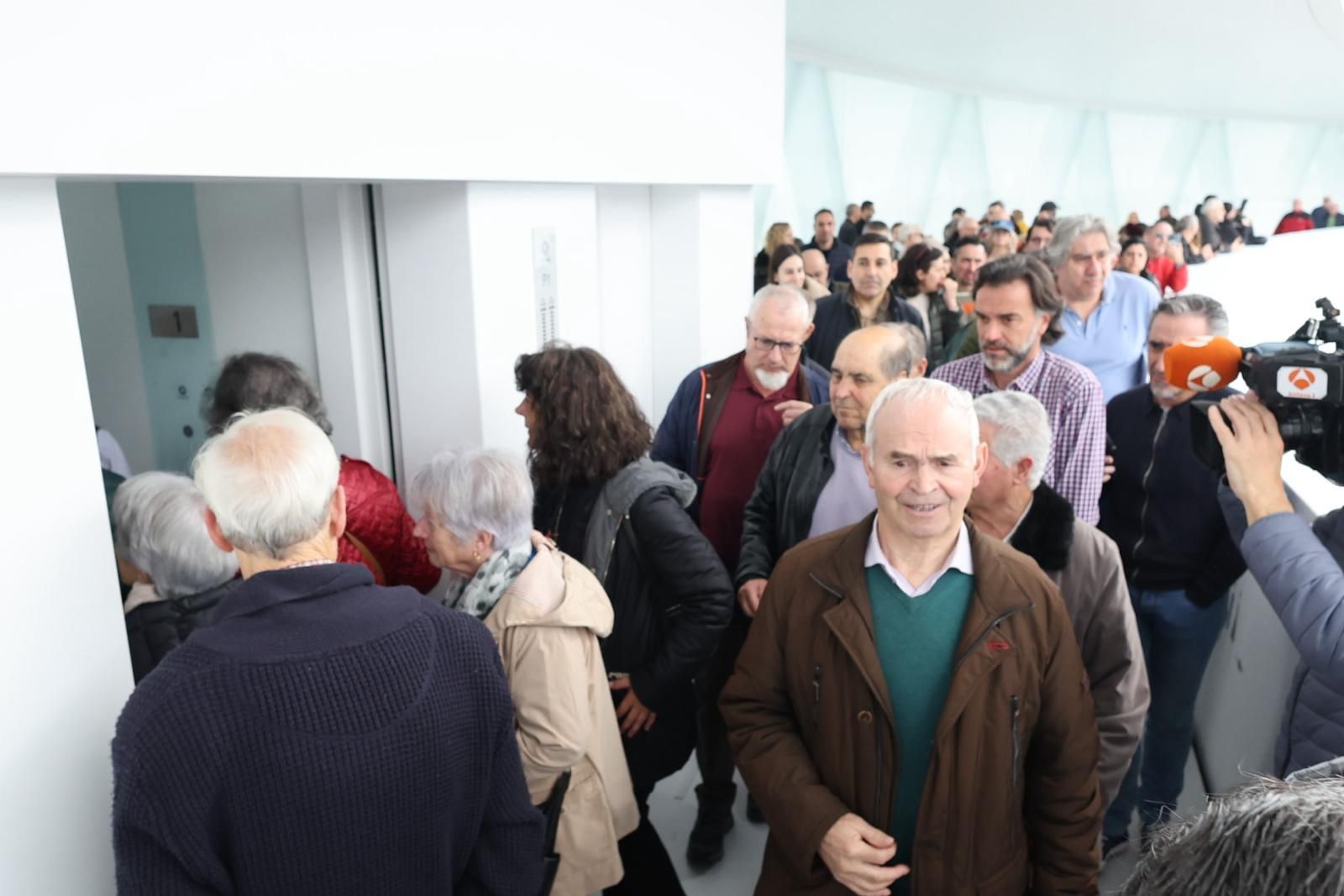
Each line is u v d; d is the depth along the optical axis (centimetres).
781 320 274
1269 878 52
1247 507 136
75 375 119
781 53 384
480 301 253
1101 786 180
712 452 295
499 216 259
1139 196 1697
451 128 211
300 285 269
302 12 163
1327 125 1733
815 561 158
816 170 1339
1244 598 272
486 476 170
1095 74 1380
